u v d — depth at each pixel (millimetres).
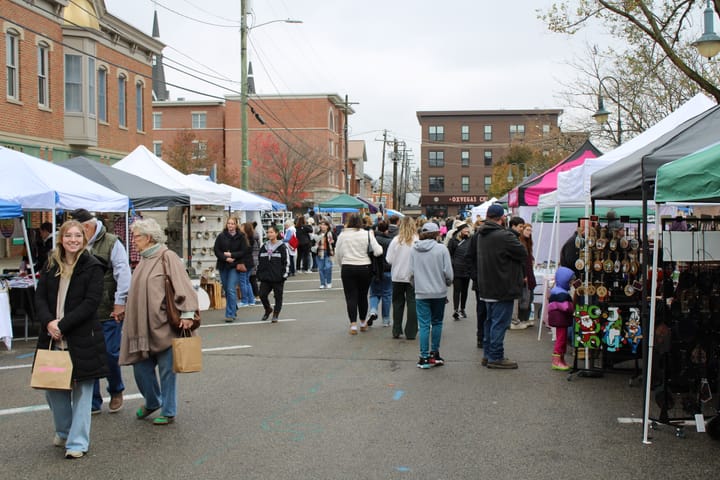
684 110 9414
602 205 11461
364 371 8469
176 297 6035
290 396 7234
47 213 21531
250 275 16078
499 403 6945
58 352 5230
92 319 5434
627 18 15781
